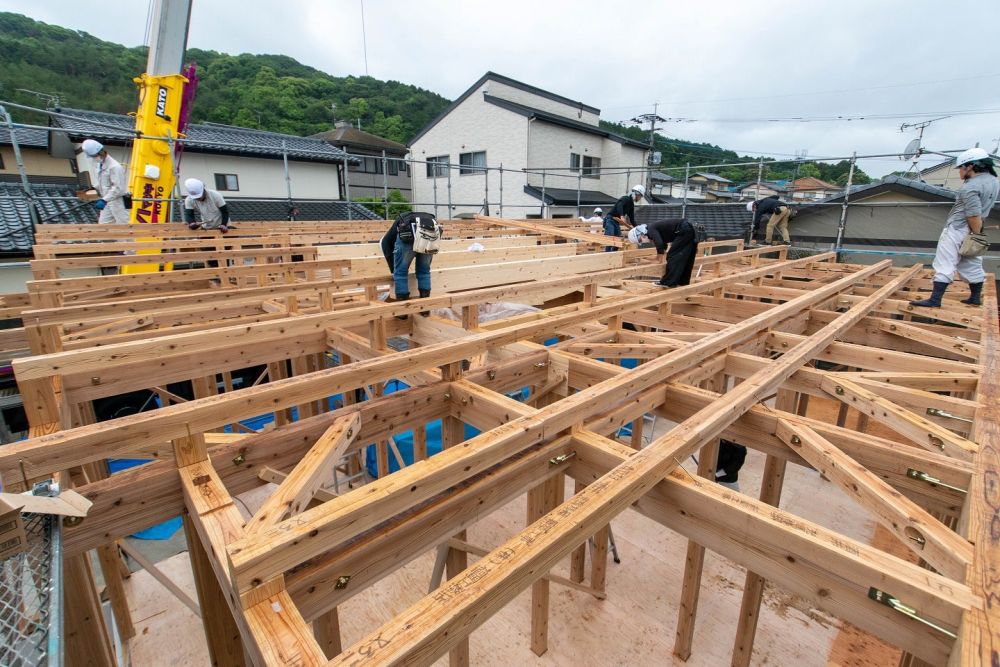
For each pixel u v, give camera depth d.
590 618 3.54
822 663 3.24
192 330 3.72
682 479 1.86
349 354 3.64
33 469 1.56
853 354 3.63
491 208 19.95
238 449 2.01
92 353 2.31
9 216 9.21
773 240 10.93
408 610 1.14
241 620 1.29
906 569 1.39
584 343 3.71
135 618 3.49
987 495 1.76
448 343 2.62
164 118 6.82
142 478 1.78
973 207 4.77
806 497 5.01
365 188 21.78
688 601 3.07
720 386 3.40
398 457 4.30
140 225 6.43
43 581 1.28
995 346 3.72
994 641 1.17
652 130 24.19
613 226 9.20
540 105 21.23
